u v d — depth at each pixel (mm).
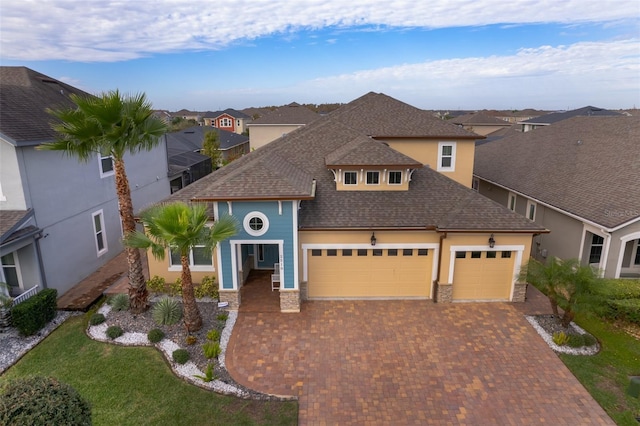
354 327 13578
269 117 52219
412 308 14914
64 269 16391
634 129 20188
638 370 11352
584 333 13039
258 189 13539
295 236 14078
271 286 16578
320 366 11516
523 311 14609
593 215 16219
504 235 14656
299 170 17203
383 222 14930
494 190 26500
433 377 11047
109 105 11344
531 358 11867
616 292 14438
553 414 9703
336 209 15562
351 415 9695
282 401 10039
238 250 15258
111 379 10734
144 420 9305
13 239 13398
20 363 11508
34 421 6289
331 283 15664
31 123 15273
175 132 50844
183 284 12484
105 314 14016
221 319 13773
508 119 109688
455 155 21891
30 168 14414
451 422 9484
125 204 12875
